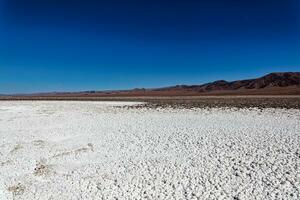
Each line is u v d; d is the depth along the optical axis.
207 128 19.66
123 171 12.42
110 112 31.64
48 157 14.45
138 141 16.88
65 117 28.05
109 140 17.41
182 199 9.87
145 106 37.38
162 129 19.92
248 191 10.12
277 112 26.75
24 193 10.63
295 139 15.78
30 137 18.84
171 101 45.19
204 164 12.74
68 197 10.28
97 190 10.74
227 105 34.75
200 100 45.59
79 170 12.68
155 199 9.95
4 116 29.81
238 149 14.48
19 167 13.09
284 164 12.21
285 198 9.52
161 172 12.12
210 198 9.81
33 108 39.03
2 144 17.00
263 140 15.86
